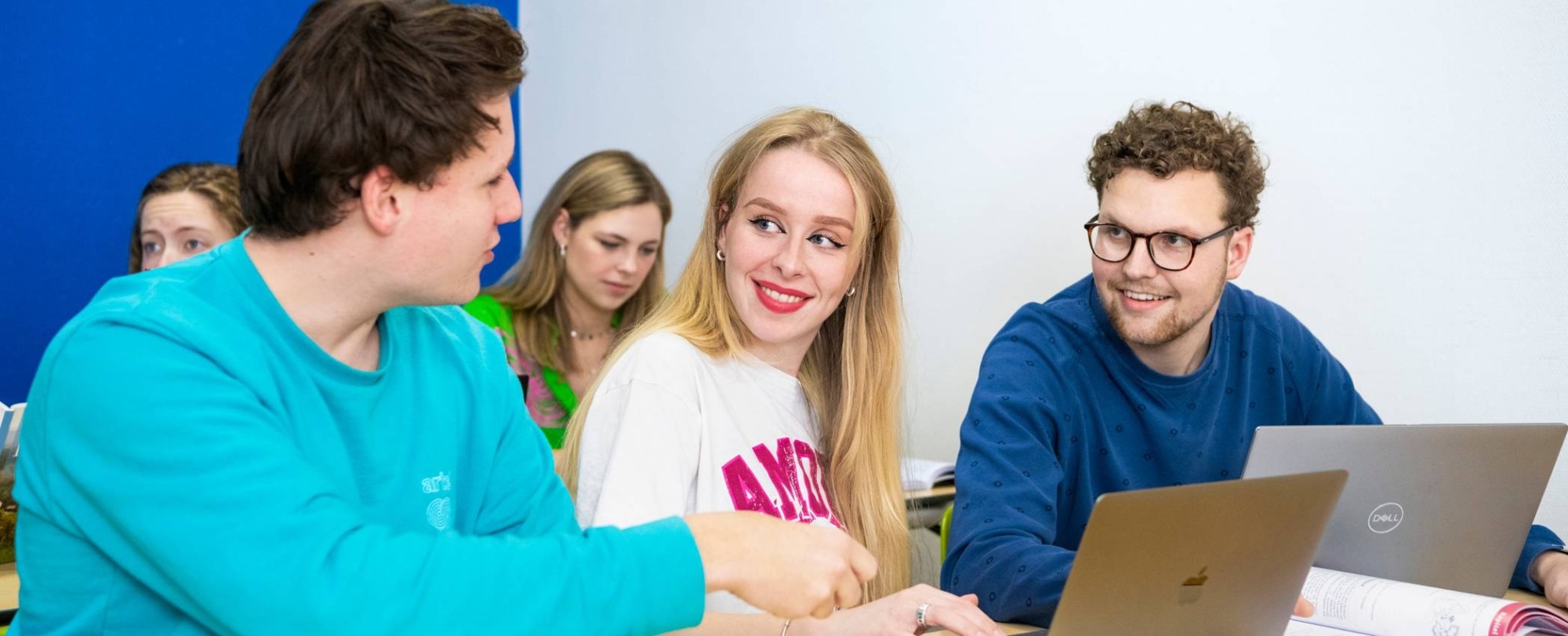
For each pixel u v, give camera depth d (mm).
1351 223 2078
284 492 774
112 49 3150
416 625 771
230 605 757
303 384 887
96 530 805
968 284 2652
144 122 3219
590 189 2924
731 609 1365
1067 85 2426
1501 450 1337
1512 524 1381
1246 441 1744
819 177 1407
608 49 3525
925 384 2768
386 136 816
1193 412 1705
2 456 1625
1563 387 1819
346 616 757
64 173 3090
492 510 1104
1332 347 2135
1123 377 1693
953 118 2660
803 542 878
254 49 3418
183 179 2396
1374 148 2031
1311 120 2117
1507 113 1857
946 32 2656
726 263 1463
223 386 797
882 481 1565
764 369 1480
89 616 849
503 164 897
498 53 864
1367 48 2027
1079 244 2404
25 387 3055
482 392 1086
